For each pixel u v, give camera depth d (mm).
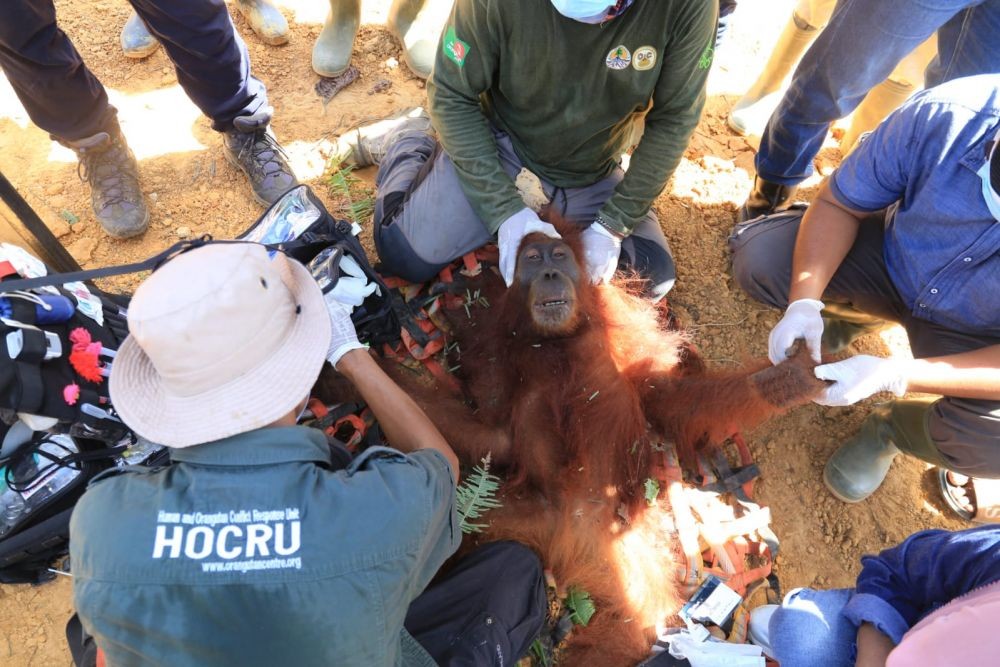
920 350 2990
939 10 2523
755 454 3406
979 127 2357
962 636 1444
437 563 1932
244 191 3791
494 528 2904
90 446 2180
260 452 1585
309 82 4191
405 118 3941
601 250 3150
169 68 4172
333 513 1580
